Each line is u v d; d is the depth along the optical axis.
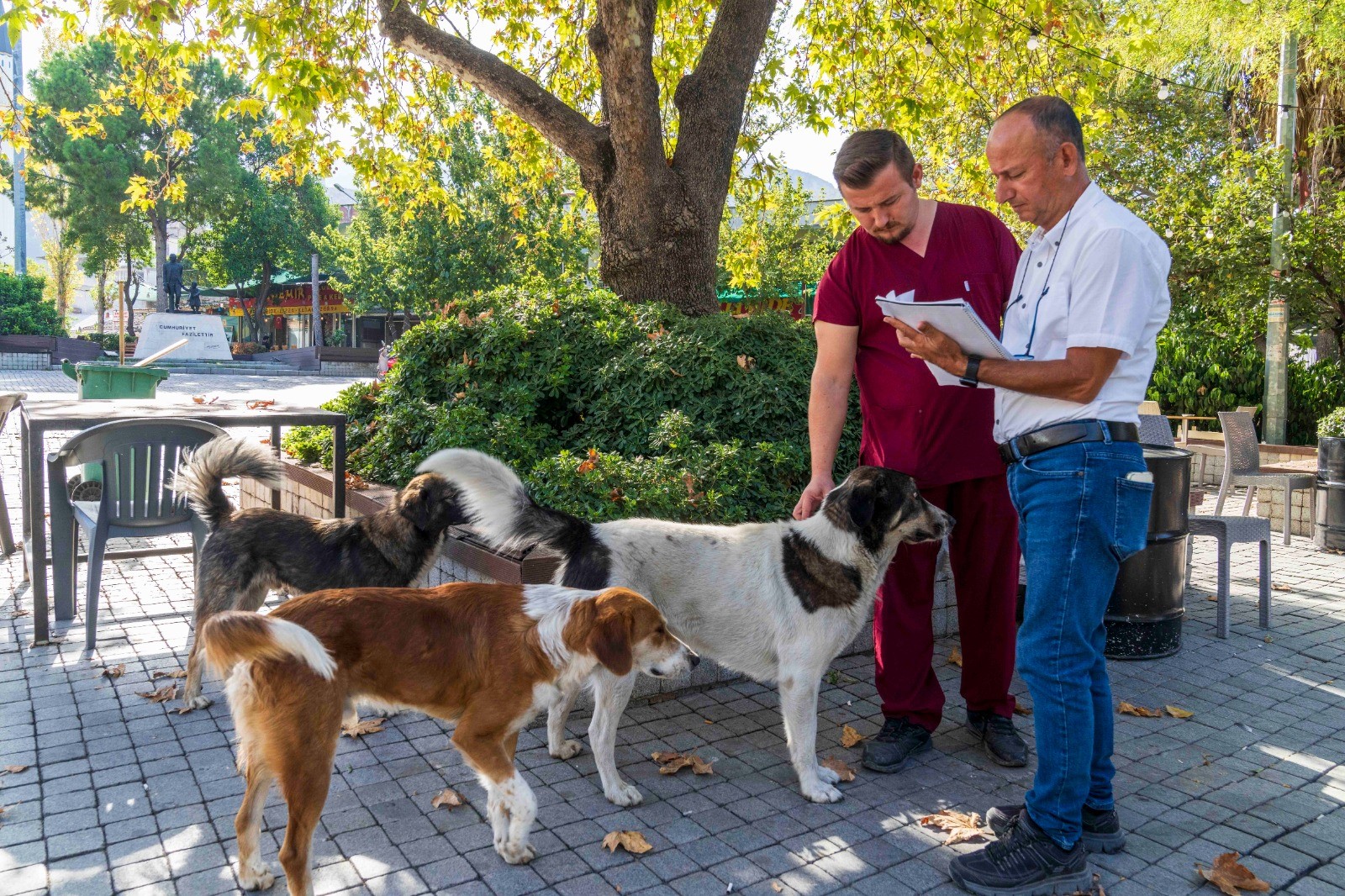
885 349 3.88
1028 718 4.40
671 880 2.97
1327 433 8.54
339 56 9.28
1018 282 3.13
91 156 40.91
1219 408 14.56
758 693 4.66
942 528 3.57
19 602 5.78
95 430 4.79
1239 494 11.09
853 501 3.47
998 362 2.81
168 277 44.19
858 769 3.82
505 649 3.01
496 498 3.57
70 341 33.88
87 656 4.85
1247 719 4.41
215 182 43.59
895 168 3.51
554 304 6.97
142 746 3.84
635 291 7.88
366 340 57.12
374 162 10.50
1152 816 3.45
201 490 4.23
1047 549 2.88
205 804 3.37
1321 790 3.68
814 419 3.97
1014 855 2.92
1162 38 13.14
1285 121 13.01
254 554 4.20
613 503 4.83
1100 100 13.73
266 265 51.03
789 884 2.96
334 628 2.88
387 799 3.47
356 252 39.25
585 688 4.08
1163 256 2.80
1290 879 3.03
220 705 4.26
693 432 5.77
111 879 2.89
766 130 11.73
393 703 3.03
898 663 3.93
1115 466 2.81
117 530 4.97
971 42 8.90
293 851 2.67
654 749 3.98
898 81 10.32
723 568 3.64
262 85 7.58
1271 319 12.87
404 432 6.24
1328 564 7.98
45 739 3.89
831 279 3.95
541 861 3.06
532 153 11.46
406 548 4.20
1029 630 2.97
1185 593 6.84
